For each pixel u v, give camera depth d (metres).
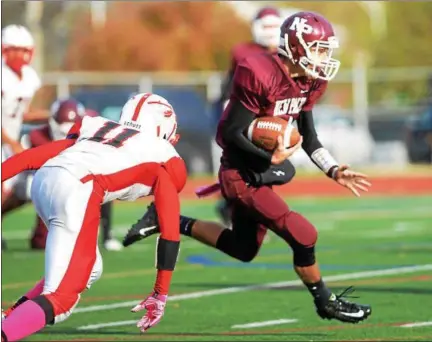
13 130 26.84
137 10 78.94
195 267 26.09
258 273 24.84
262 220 17.31
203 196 18.22
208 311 19.92
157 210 14.13
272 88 16.59
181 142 54.81
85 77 62.84
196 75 71.75
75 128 14.75
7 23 66.19
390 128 63.53
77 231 13.66
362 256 27.31
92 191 13.81
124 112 15.05
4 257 28.38
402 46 84.00
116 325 18.62
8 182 27.97
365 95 63.66
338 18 95.69
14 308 13.84
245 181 17.33
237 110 16.78
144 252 29.39
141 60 77.19
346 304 17.27
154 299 13.93
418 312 19.30
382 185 50.66
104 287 23.09
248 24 79.75
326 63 16.55
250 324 18.55
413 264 25.64
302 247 17.03
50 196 13.80
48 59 79.38
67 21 78.69
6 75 26.27
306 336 17.42
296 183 51.41
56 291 13.42
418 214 38.75
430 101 63.31
